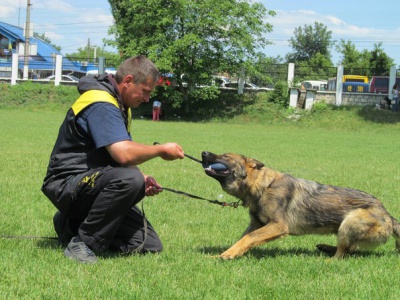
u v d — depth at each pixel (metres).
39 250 5.70
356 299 4.45
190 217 8.05
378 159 18.39
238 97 45.84
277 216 5.95
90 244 5.47
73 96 48.06
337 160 17.67
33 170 12.14
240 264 5.52
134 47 43.47
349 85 44.75
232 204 6.23
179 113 45.69
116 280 4.69
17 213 7.65
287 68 46.38
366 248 6.23
